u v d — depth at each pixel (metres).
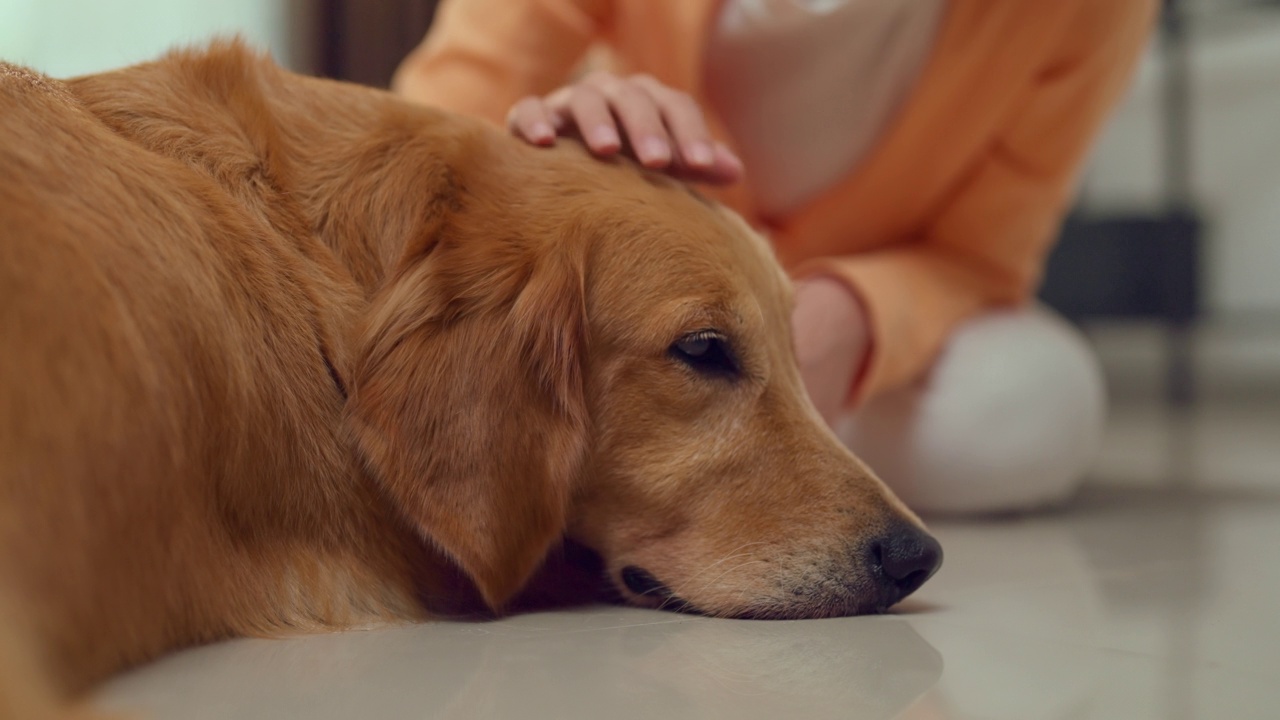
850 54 2.29
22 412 0.84
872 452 2.36
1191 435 4.12
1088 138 2.48
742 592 1.26
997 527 2.16
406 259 1.23
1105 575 1.59
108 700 0.89
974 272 2.56
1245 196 6.93
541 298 1.22
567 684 0.95
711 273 1.30
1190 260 6.55
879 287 2.22
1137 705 0.91
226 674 0.97
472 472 1.19
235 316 1.12
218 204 1.17
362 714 0.86
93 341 0.91
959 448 2.26
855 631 1.19
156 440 0.98
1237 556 1.76
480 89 2.42
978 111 2.34
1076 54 2.35
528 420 1.22
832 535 1.28
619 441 1.29
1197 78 7.03
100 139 1.11
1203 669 1.03
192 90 1.28
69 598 0.87
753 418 1.32
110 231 1.00
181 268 1.06
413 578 1.24
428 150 1.32
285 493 1.15
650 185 1.40
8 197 0.92
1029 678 0.99
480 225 1.27
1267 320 6.95
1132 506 2.44
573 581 1.37
